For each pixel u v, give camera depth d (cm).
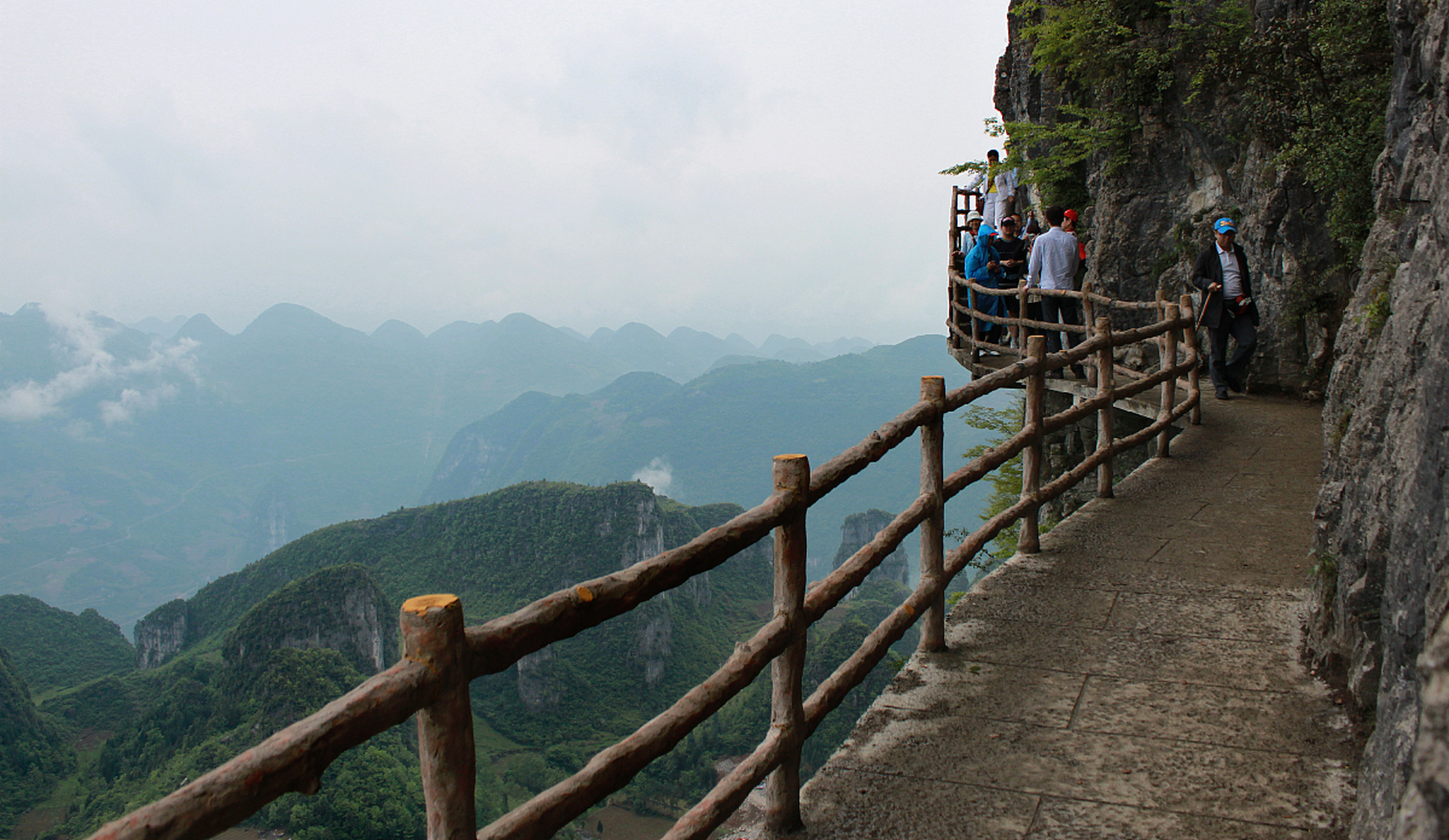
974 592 457
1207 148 1239
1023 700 336
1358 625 307
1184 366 780
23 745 8775
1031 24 1725
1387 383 330
